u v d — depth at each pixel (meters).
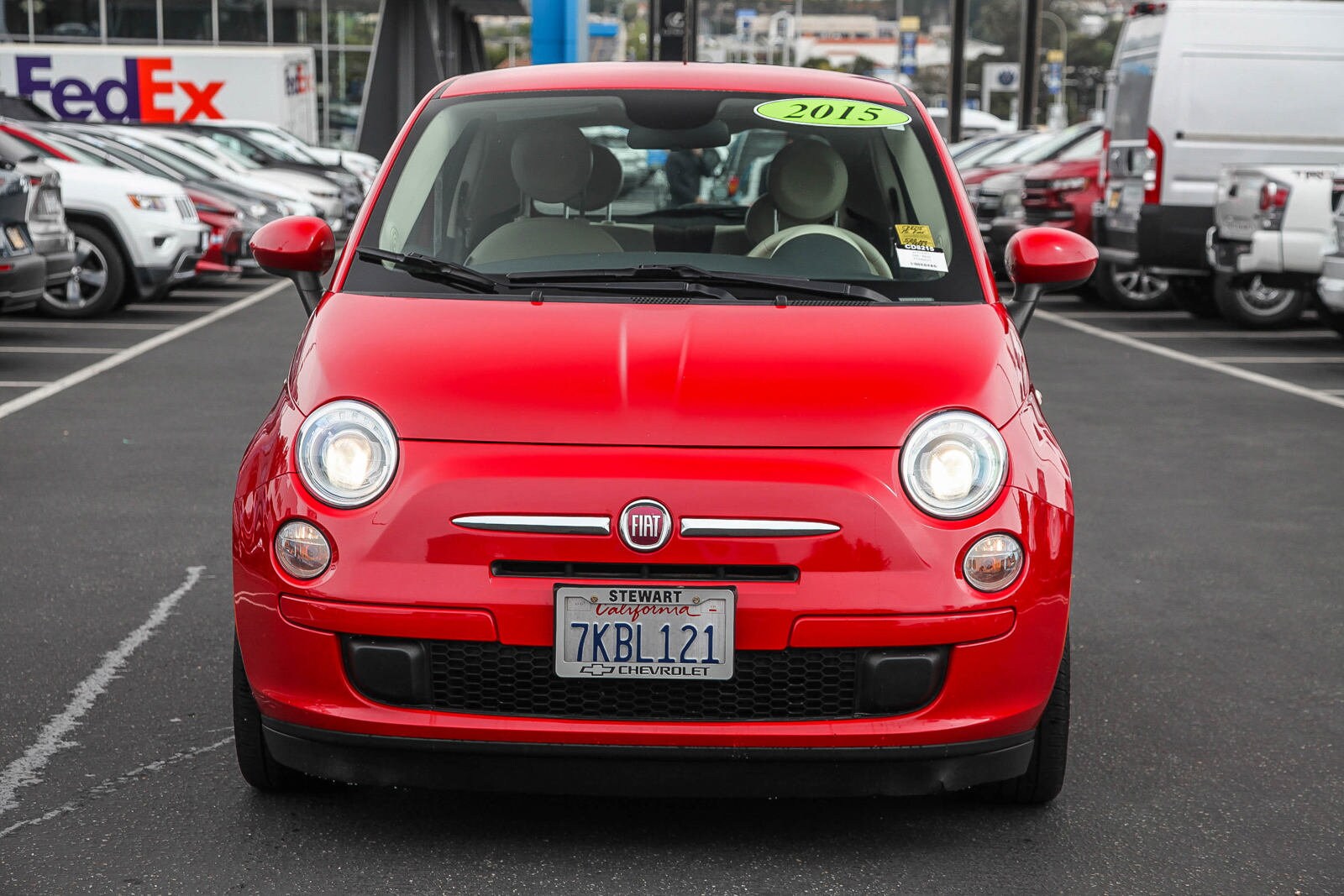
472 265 3.84
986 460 3.10
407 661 3.03
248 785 3.57
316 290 4.11
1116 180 14.66
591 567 3.01
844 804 3.52
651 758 3.04
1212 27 13.45
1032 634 3.10
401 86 40.56
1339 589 5.51
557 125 4.14
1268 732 4.06
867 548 3.01
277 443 3.18
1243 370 11.16
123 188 13.62
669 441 3.05
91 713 4.05
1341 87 13.46
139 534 5.99
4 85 30.09
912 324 3.48
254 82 30.12
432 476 3.03
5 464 7.31
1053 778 3.45
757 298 3.63
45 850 3.21
